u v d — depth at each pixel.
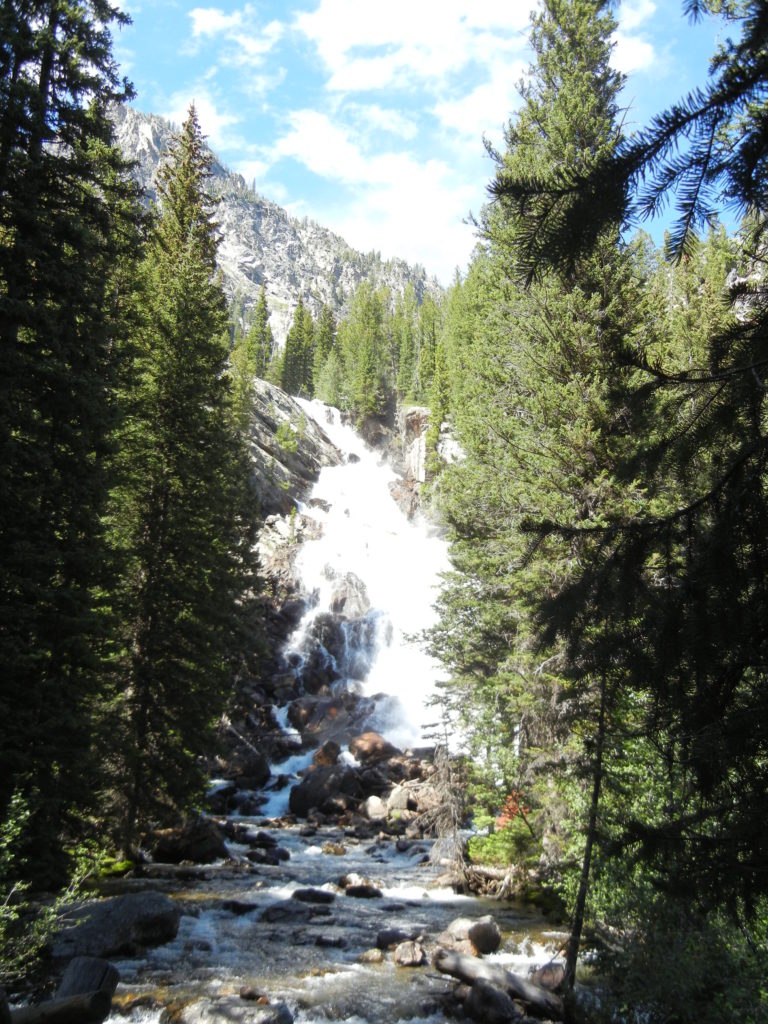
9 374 15.07
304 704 48.16
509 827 20.17
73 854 15.02
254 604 38.28
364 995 13.03
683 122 3.14
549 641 4.67
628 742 12.06
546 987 13.19
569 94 23.61
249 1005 11.66
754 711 3.97
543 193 3.53
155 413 24.41
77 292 16.31
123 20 17.91
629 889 10.74
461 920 16.03
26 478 15.30
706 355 4.58
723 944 9.53
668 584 4.31
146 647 22.03
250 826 30.94
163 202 39.31
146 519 23.44
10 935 10.04
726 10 3.26
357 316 138.75
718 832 4.43
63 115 16.73
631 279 21.16
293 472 81.44
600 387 18.59
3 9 15.80
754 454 4.14
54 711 14.59
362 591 62.19
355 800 35.44
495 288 26.95
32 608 14.41
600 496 17.86
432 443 74.25
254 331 121.62
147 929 14.94
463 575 24.20
